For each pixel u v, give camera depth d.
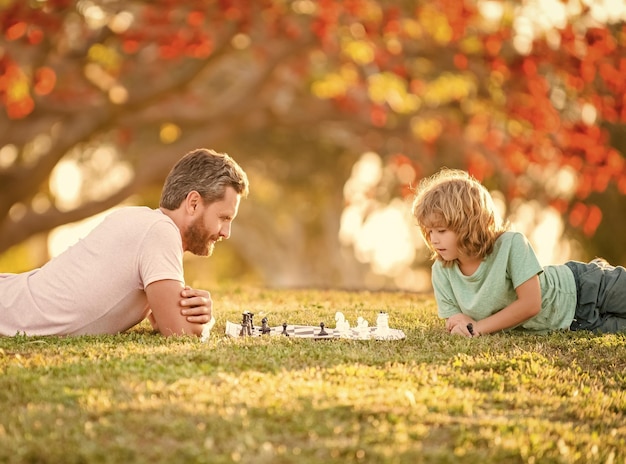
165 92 17.25
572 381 4.42
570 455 3.31
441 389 4.06
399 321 6.56
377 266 29.23
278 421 3.46
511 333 5.80
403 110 18.53
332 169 25.88
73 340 5.03
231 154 24.66
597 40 15.75
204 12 14.81
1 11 14.23
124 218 5.43
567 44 15.88
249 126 19.97
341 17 15.78
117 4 15.46
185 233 5.57
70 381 3.93
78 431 3.28
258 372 4.23
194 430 3.31
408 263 27.06
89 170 23.30
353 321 6.54
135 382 3.92
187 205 5.52
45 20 14.46
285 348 4.85
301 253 31.50
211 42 15.59
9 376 4.00
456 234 5.61
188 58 18.17
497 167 18.95
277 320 6.52
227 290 9.45
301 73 17.62
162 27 14.99
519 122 16.88
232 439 3.25
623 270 6.27
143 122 18.19
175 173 5.59
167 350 4.66
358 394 3.84
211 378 4.03
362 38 16.02
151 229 5.32
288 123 20.09
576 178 18.09
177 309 5.24
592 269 6.25
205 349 4.71
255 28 16.19
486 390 4.18
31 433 3.28
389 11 15.74
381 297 8.88
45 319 5.32
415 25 16.14
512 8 16.22
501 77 16.50
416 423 3.53
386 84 17.53
